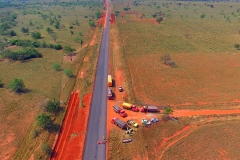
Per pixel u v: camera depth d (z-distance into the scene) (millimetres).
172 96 80312
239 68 103188
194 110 72688
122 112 69062
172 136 61562
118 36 149125
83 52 122312
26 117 69438
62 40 145000
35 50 119062
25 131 63719
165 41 142500
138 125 65000
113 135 61156
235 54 120250
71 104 75812
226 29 171750
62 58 115250
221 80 92062
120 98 78750
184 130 63875
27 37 153125
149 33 159625
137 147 57562
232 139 59469
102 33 157125
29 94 81500
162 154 55469
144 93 81812
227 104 76000
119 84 88250
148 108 70375
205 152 55531
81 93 81812
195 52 123688
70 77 94125
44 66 104875
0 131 63344
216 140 59219
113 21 194500
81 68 103250
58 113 70750
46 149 55188
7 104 75438
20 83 82312
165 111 71250
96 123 65875
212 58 115125
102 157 54531
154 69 101312
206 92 83000
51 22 190625
